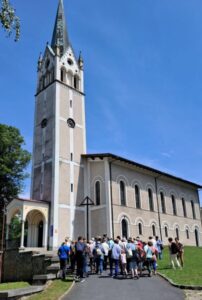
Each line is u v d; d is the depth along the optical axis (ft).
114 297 42.16
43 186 122.31
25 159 131.13
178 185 167.02
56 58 142.82
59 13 164.04
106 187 120.88
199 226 171.12
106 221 115.85
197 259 83.35
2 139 125.90
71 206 119.14
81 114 141.18
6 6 36.88
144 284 50.21
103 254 64.03
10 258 85.97
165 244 139.64
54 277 56.54
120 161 129.18
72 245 68.08
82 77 151.53
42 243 111.86
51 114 132.26
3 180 126.93
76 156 129.59
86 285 50.80
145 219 133.49
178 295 41.57
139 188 137.08
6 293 41.24
